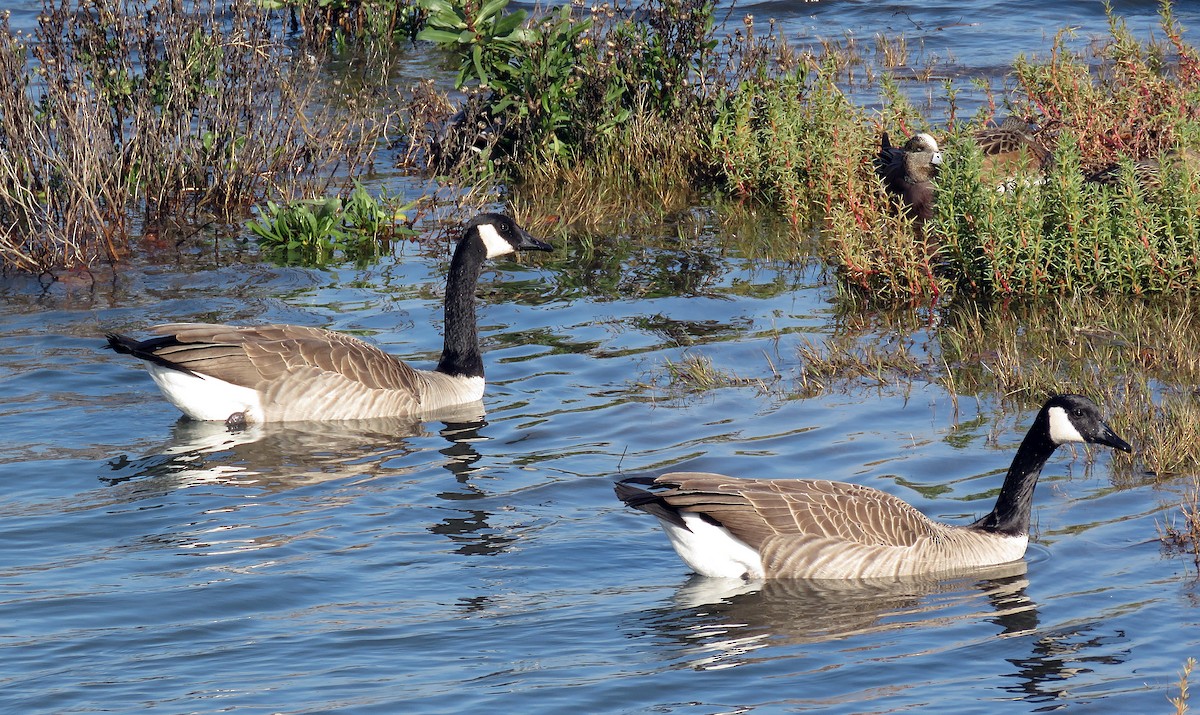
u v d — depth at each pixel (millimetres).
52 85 19906
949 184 18203
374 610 10211
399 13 31672
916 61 29203
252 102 22344
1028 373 14805
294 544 11352
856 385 14930
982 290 17562
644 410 14422
